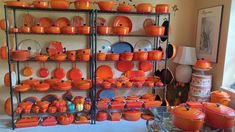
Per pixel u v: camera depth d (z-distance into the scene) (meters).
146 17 3.21
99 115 2.95
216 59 2.88
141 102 3.03
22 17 2.84
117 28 2.82
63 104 2.84
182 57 3.15
